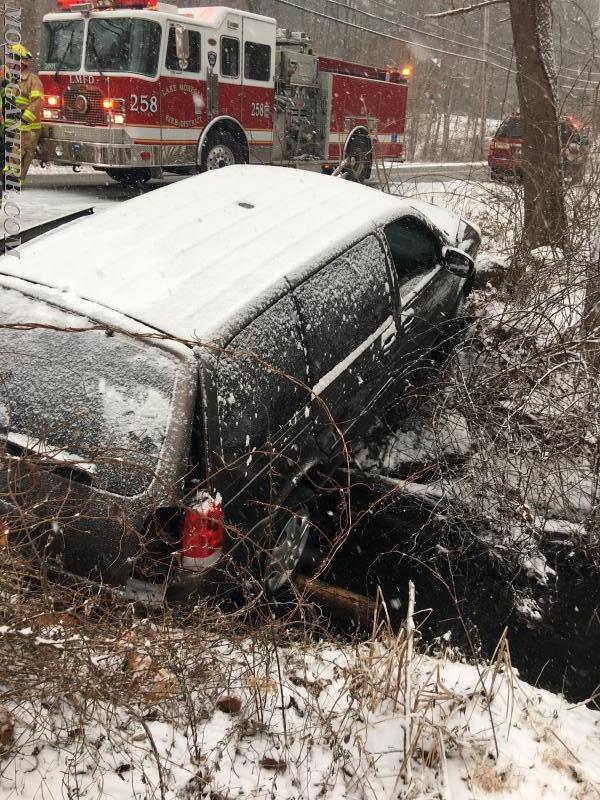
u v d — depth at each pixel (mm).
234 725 2707
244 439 3338
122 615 2893
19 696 2539
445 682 3127
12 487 3189
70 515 3076
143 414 3068
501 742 2764
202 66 12484
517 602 4266
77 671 2602
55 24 11969
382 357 4699
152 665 2713
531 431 5094
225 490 3242
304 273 3900
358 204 4852
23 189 12469
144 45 11438
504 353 5785
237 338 3354
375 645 3266
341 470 5188
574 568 4641
